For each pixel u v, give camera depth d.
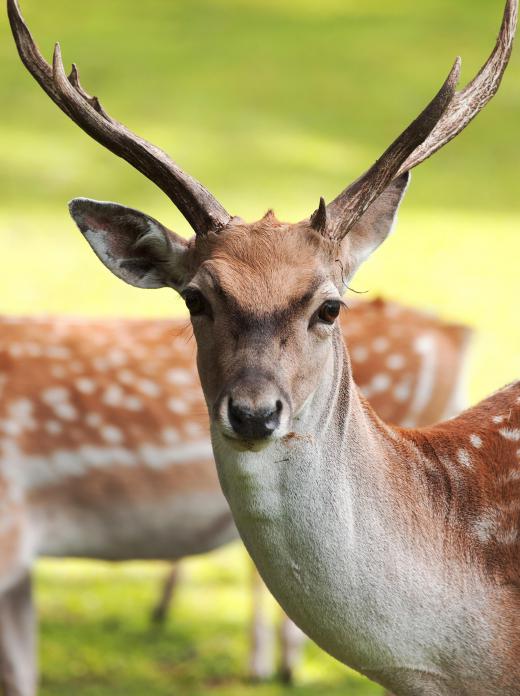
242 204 27.88
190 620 13.88
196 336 7.50
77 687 12.33
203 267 7.38
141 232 8.06
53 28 40.91
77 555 11.80
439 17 42.38
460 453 8.17
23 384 11.59
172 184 7.72
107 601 14.38
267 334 7.11
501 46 8.55
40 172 30.06
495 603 7.79
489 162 31.45
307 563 7.51
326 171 30.42
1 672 11.43
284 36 40.66
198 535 11.89
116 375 11.70
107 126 7.84
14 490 11.40
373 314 12.66
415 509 7.81
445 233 26.73
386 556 7.59
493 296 23.19
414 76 36.88
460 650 7.74
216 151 31.45
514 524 7.97
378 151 32.00
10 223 26.91
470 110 8.48
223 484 7.59
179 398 11.68
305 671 12.84
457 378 12.69
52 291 23.05
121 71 37.00
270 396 6.88
